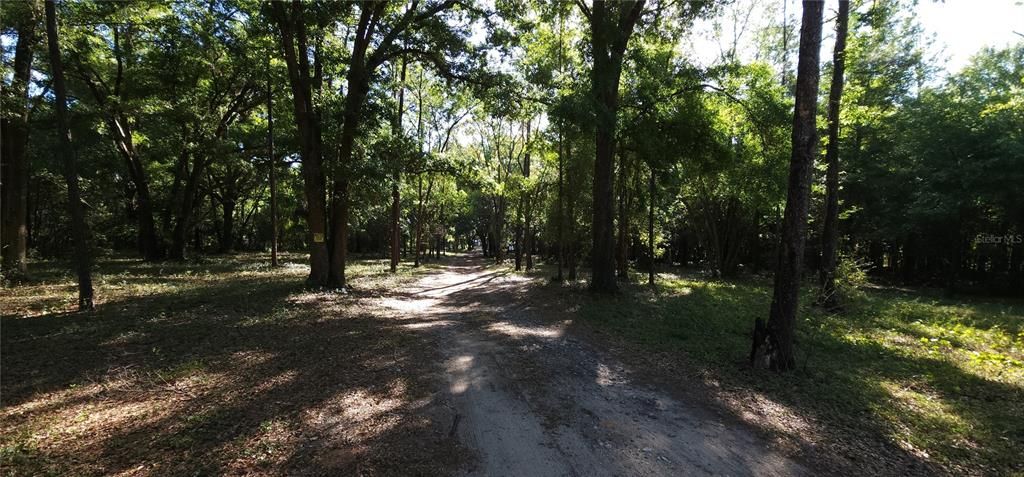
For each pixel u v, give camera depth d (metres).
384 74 17.09
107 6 16.50
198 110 25.03
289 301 12.75
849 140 26.17
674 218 34.41
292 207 38.41
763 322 7.60
